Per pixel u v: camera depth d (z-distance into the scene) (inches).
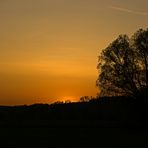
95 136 2915.8
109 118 4148.6
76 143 2429.9
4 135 3073.3
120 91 3408.0
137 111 3447.3
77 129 3624.5
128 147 2193.7
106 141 2536.9
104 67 3427.7
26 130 3587.6
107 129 3511.3
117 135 2989.7
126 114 3673.7
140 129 3435.0
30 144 2380.7
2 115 5147.6
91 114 4466.0
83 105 4709.6
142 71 3356.3
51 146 2268.7
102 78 3430.1
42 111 5236.2
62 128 3762.3
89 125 3946.9
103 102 4104.3
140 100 3366.1
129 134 3038.9
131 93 3380.9
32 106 5418.3
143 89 3353.8
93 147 2208.4
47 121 4650.6
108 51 3415.4
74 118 4662.9
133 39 3422.7
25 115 5152.6
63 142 2493.8
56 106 5216.5
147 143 2400.3
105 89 3440.0
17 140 2637.8
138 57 3388.3
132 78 3363.7
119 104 3595.0
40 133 3262.8
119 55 3395.7
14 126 4077.3
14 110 5457.7
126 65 3376.0
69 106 5098.4
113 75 3408.0
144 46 3380.9
